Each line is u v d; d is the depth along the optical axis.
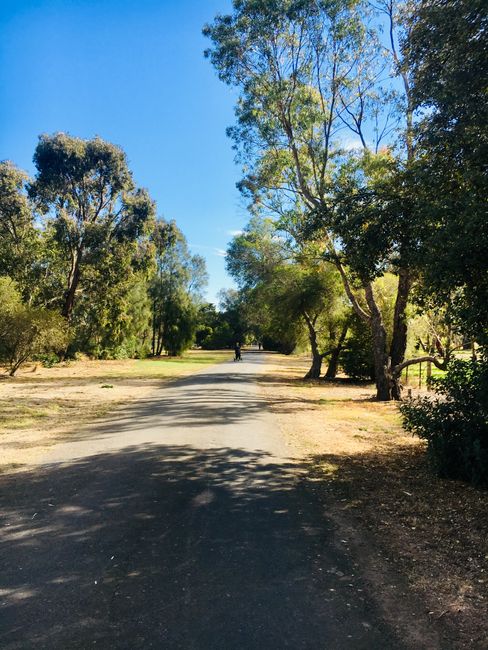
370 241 8.20
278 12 16.77
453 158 7.35
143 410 14.65
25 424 12.19
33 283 38.03
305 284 29.48
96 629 3.25
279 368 40.19
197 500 6.16
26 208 37.56
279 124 18.91
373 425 12.59
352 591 3.85
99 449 9.16
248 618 3.41
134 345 51.16
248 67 18.31
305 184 19.47
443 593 3.85
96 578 4.00
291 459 8.56
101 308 42.19
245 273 32.28
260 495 6.43
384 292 26.25
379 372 18.94
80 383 23.83
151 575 4.06
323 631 3.26
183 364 42.50
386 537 5.04
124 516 5.53
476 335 6.91
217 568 4.21
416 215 7.24
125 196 38.59
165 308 57.72
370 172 13.93
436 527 5.33
